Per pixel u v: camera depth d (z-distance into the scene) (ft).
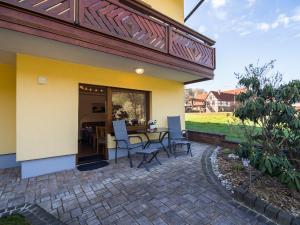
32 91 12.59
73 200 9.01
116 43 11.78
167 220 7.48
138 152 13.83
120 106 17.74
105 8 11.19
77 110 14.48
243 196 8.72
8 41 10.00
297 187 7.89
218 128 28.66
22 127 12.19
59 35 9.53
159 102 20.47
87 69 15.01
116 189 10.18
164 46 14.44
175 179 11.51
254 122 10.94
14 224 7.19
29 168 12.40
